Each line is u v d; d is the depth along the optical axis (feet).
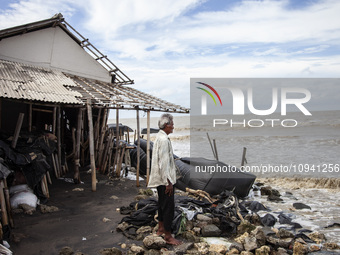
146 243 14.49
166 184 14.05
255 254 14.23
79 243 15.02
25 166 20.36
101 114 38.34
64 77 33.91
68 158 34.99
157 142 14.48
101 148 34.14
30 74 30.42
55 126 31.76
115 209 20.63
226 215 18.12
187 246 14.40
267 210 22.03
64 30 37.32
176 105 33.71
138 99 32.40
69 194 24.23
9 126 32.81
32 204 19.49
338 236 17.37
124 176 32.86
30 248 14.19
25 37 34.12
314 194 28.30
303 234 16.92
